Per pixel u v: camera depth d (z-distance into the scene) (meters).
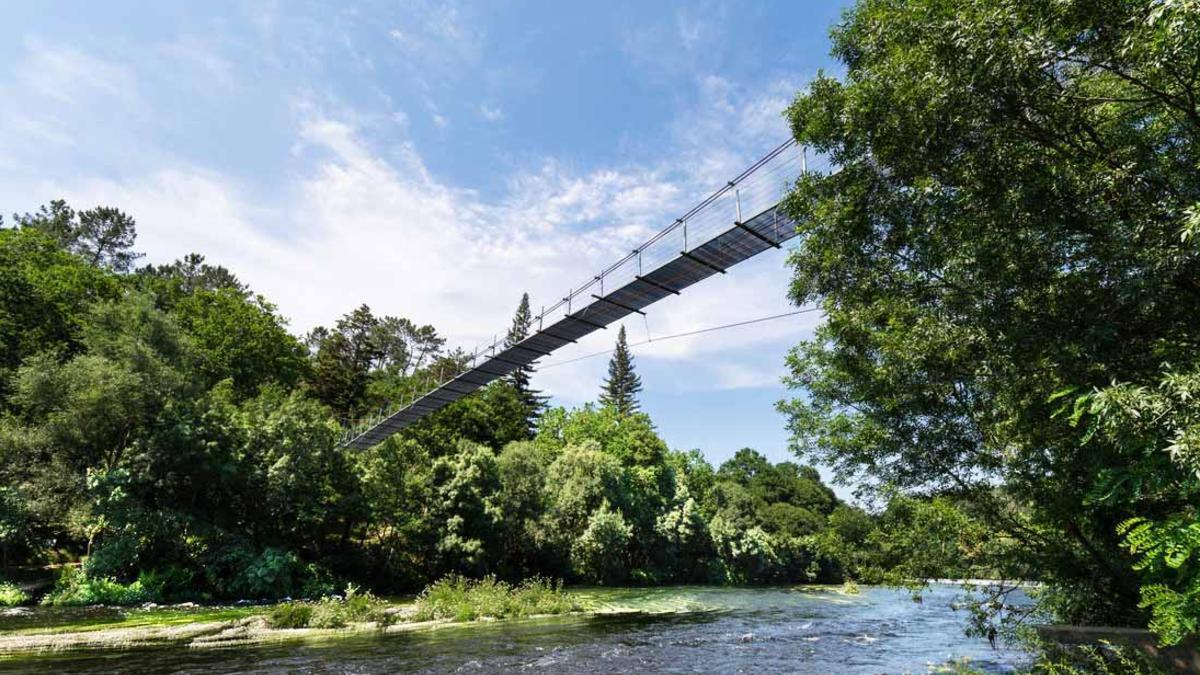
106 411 25.14
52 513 23.05
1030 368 6.09
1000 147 5.33
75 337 32.38
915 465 10.88
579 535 38.84
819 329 13.52
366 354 61.78
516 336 22.05
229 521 28.58
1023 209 5.25
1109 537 8.31
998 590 11.47
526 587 28.28
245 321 49.44
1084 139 5.27
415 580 30.78
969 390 9.23
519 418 63.91
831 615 26.03
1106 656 7.71
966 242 6.15
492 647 15.58
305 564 27.34
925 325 7.83
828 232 7.85
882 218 7.14
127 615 18.59
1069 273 5.58
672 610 26.56
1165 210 4.53
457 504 32.06
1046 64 4.77
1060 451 7.25
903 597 37.72
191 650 13.99
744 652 15.70
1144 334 5.21
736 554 52.75
